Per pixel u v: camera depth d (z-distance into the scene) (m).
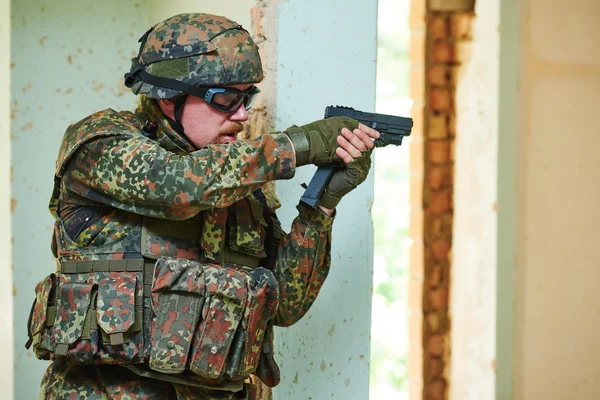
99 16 11.77
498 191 12.40
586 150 13.04
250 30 9.18
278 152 6.70
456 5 12.54
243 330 6.89
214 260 7.12
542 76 12.56
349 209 9.30
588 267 13.12
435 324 12.83
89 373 6.94
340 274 9.28
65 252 6.93
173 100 7.05
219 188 6.45
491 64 12.42
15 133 11.37
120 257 6.83
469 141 12.66
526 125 12.49
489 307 12.50
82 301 6.61
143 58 7.06
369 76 9.33
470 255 12.69
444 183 12.73
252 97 7.31
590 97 13.04
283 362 9.07
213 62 6.89
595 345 13.23
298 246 7.47
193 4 10.70
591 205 13.12
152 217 6.96
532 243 12.61
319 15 9.06
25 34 11.38
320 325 9.21
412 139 12.84
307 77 9.05
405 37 19.02
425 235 12.77
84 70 11.72
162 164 6.41
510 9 12.39
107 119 6.95
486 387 12.53
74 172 6.83
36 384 11.49
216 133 7.11
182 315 6.66
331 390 9.29
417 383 12.77
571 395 13.01
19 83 11.37
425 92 12.59
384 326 17.92
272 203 7.81
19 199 11.43
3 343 11.38
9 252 11.39
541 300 12.68
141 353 6.66
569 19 12.78
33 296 11.49
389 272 18.36
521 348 12.55
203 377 6.95
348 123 7.02
